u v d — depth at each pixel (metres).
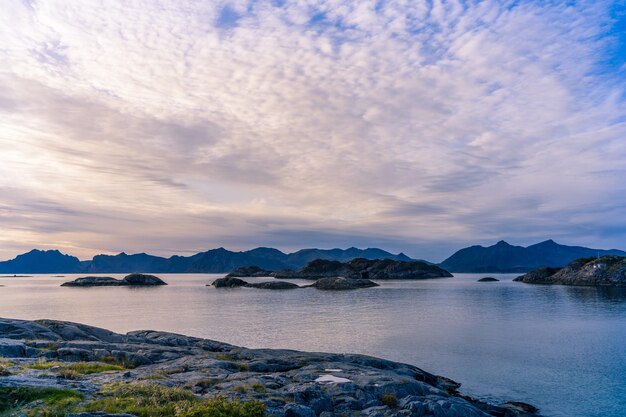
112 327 76.69
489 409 31.69
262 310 105.69
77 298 152.00
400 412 22.30
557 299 129.62
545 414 31.48
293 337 63.22
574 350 52.72
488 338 61.34
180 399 19.42
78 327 43.38
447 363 46.69
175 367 28.92
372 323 78.38
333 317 88.81
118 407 17.36
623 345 55.41
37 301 138.38
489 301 126.56
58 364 25.97
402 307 110.06
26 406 16.56
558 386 38.03
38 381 19.70
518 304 115.25
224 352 39.16
